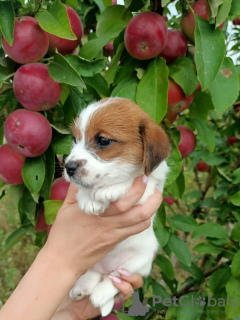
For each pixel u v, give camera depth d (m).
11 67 0.39
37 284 0.33
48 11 0.35
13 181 0.40
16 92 0.36
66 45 0.39
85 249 0.34
